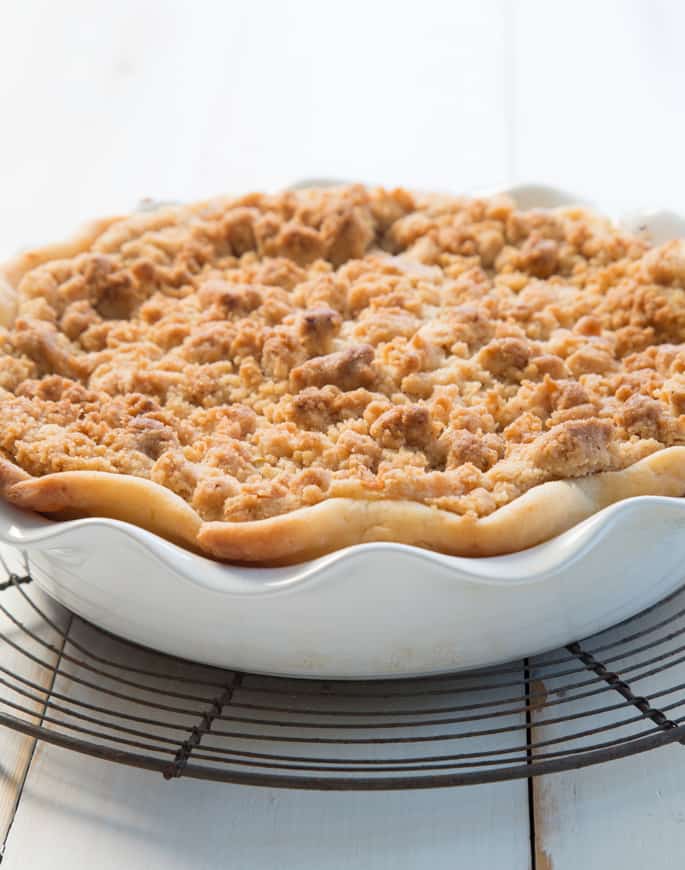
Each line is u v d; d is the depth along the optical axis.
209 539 0.68
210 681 0.73
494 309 0.82
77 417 0.76
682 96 1.24
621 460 0.72
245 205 0.90
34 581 0.78
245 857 0.67
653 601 0.74
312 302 0.83
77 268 0.85
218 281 0.84
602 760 0.66
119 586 0.70
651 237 0.88
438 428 0.74
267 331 0.79
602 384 0.77
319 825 0.68
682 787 0.68
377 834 0.68
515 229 0.88
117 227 0.88
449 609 0.68
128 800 0.69
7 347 0.80
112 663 0.71
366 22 1.39
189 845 0.68
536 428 0.74
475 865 0.67
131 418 0.75
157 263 0.86
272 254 0.88
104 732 0.71
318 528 0.68
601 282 0.84
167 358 0.79
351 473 0.71
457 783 0.66
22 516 0.70
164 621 0.71
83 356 0.81
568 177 1.13
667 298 0.81
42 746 0.71
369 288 0.83
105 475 0.70
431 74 1.30
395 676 0.72
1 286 0.83
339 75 1.31
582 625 0.72
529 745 0.67
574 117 1.22
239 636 0.70
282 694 0.73
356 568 0.66
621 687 0.69
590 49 1.32
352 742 0.67
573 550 0.67
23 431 0.74
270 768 0.70
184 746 0.67
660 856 0.66
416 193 0.92
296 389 0.77
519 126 1.21
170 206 0.91
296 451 0.73
